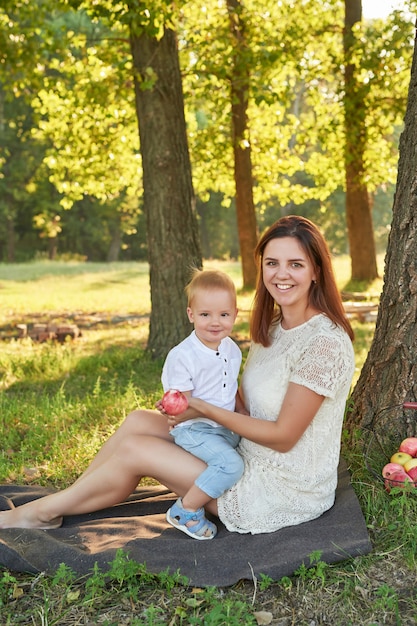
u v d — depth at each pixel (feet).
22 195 135.54
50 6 36.63
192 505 11.81
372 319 41.52
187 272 28.86
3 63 39.40
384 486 13.28
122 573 10.66
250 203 55.72
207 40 43.11
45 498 12.66
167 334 28.89
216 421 11.44
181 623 9.93
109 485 12.37
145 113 28.37
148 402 21.47
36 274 86.89
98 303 56.75
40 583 10.98
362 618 9.96
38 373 27.71
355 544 11.13
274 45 46.01
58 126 52.13
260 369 12.00
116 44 40.14
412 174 14.15
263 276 11.75
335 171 63.31
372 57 49.14
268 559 11.00
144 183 28.89
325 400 11.50
